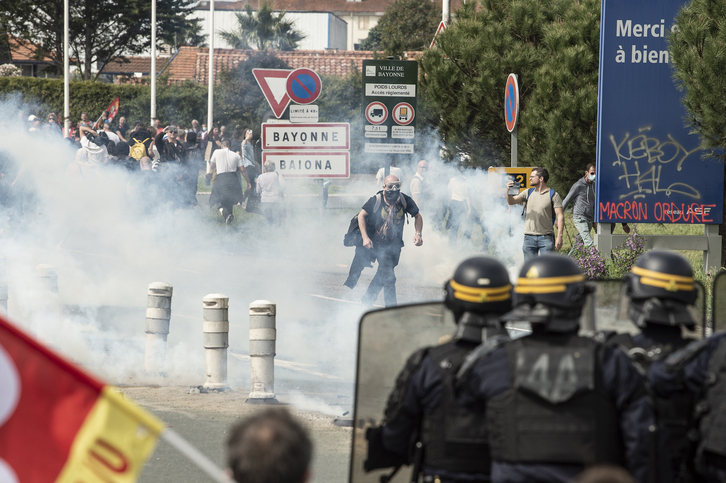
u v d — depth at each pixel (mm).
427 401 7449
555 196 28391
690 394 7793
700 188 30719
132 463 6289
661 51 30344
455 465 7293
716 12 26625
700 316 8711
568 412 6840
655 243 31141
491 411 7051
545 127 37625
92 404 6289
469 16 43562
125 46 150375
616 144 30516
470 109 42031
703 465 7465
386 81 36562
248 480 5410
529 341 7180
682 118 30469
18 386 6250
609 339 8172
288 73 37500
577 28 38281
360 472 8117
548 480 6785
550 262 7266
